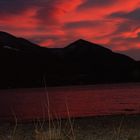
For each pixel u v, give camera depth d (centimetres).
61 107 4928
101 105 5141
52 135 1101
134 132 1525
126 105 4912
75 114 3644
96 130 1791
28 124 2170
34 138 1388
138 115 2677
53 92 12750
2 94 12000
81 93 11094
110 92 11175
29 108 4862
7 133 1716
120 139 1300
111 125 2038
